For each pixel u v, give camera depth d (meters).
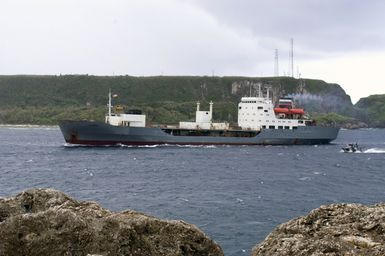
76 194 53.91
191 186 61.09
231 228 37.03
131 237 10.19
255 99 136.50
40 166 84.31
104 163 88.94
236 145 132.50
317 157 111.62
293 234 10.78
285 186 62.50
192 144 127.75
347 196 54.78
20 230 10.04
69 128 116.25
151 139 122.69
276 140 137.00
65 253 9.78
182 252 10.53
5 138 188.38
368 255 8.91
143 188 58.78
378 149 147.88
